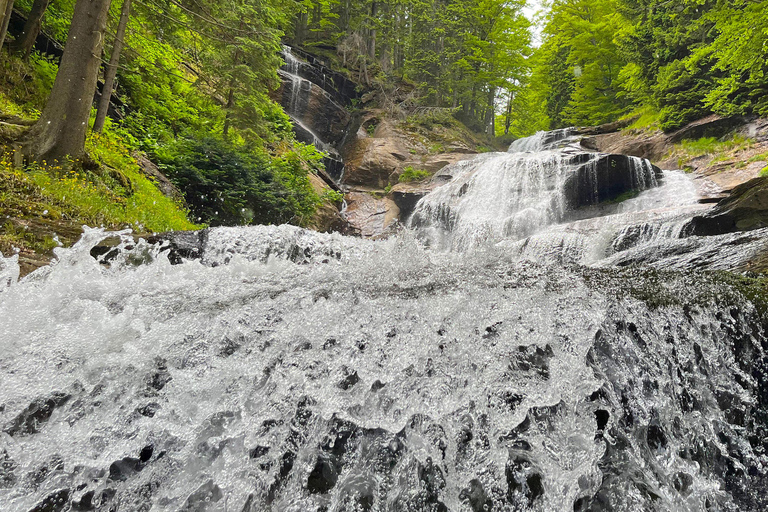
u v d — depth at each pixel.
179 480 1.61
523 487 1.58
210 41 13.30
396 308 1.95
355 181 23.34
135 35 12.76
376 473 1.62
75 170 7.30
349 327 1.87
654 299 2.01
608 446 1.68
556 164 16.33
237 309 1.97
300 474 1.62
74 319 1.87
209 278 2.57
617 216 10.32
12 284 2.07
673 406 1.81
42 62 10.12
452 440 1.65
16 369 1.66
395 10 36.47
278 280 2.51
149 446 1.65
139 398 1.71
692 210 9.45
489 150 30.00
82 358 1.72
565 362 1.76
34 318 1.84
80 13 7.64
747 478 1.73
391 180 22.84
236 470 1.63
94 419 1.66
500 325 1.83
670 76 18.11
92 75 7.75
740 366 1.89
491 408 1.68
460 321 1.84
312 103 26.23
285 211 13.56
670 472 1.71
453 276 2.42
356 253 3.07
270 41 13.52
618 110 26.91
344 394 1.74
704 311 2.00
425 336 1.82
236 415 1.70
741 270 2.98
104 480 1.58
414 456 1.64
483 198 17.23
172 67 14.15
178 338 1.82
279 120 18.19
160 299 2.13
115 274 2.54
